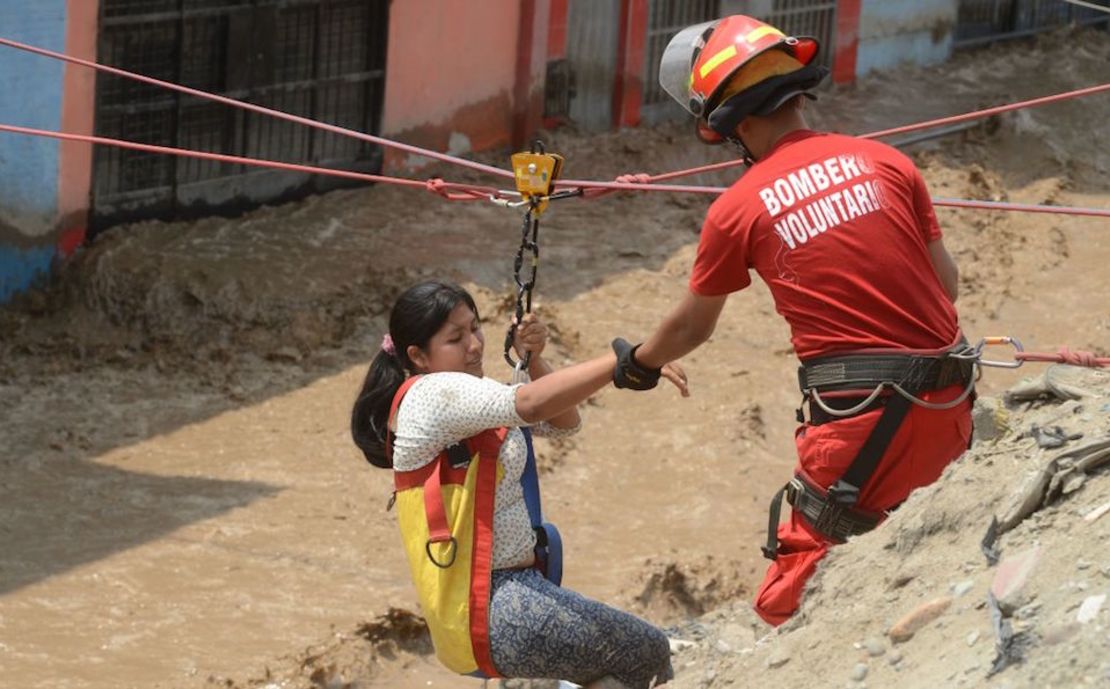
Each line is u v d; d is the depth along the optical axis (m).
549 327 19.42
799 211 7.34
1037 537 6.81
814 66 7.58
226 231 20.81
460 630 6.93
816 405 7.57
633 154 25.14
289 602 13.77
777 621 8.06
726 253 7.36
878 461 7.48
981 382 19.03
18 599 13.45
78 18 18.92
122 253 19.53
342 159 22.53
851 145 7.53
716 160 25.62
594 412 17.80
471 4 23.62
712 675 7.53
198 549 14.53
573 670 7.01
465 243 21.56
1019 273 22.52
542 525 7.23
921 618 6.80
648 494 16.31
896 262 7.39
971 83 30.12
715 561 15.00
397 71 22.89
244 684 12.45
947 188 25.27
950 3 30.83
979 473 7.46
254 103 21.22
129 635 13.08
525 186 8.02
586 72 25.58
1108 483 6.86
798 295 7.44
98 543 14.51
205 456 16.34
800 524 7.98
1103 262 23.14
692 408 18.05
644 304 20.69
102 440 16.52
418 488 7.02
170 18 19.94
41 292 19.16
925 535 7.37
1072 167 26.98
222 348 18.48
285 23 21.36
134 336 18.59
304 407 17.47
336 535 14.99
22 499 15.20
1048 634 6.02
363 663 12.94
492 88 24.34
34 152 18.83
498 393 6.91
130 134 19.95
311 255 20.55
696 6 26.77
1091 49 32.53
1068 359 8.02
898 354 7.38
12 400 17.16
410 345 7.32
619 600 14.18
